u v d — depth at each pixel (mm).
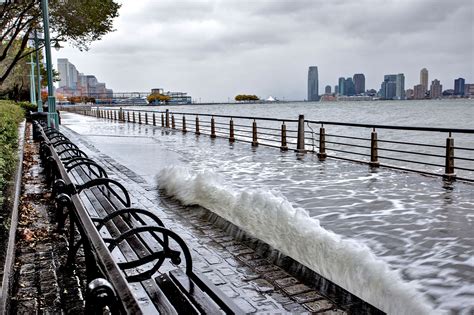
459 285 4523
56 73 61719
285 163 13859
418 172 11555
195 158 15320
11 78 52281
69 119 51969
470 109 142500
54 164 6273
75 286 3879
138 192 9078
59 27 24906
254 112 141125
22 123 19125
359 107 180375
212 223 6719
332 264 4820
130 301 1957
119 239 3590
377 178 10930
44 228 5535
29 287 3857
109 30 26172
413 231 6438
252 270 4848
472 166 21656
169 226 6562
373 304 4078
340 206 8023
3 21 20859
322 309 3963
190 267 3668
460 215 7289
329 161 14250
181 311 2879
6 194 5332
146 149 18375
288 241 5551
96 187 6676
